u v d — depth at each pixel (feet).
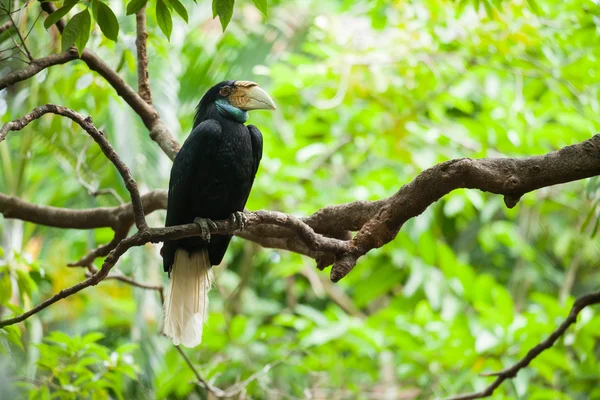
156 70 39.65
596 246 49.80
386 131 44.32
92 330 45.57
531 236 51.31
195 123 27.20
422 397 40.19
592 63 40.06
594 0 34.53
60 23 24.89
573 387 38.52
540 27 39.91
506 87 45.96
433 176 21.44
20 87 35.45
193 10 47.50
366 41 43.83
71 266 29.09
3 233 38.40
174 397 43.78
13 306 26.96
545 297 37.29
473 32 39.96
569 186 47.06
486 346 35.83
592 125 40.86
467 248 52.54
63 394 28.99
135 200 19.92
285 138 48.60
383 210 22.77
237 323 40.37
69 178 44.83
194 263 25.13
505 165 20.49
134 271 36.88
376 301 57.26
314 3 54.80
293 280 52.31
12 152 41.57
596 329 35.50
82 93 35.73
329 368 41.06
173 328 24.45
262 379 36.24
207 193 24.89
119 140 37.96
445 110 52.26
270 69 45.62
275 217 22.15
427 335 39.73
